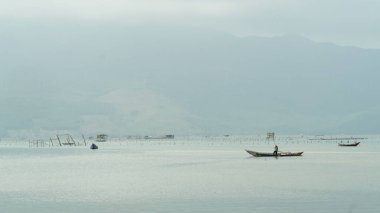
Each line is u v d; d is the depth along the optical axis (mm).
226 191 68375
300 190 68688
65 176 92500
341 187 71562
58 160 143375
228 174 91875
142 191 69562
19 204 60188
